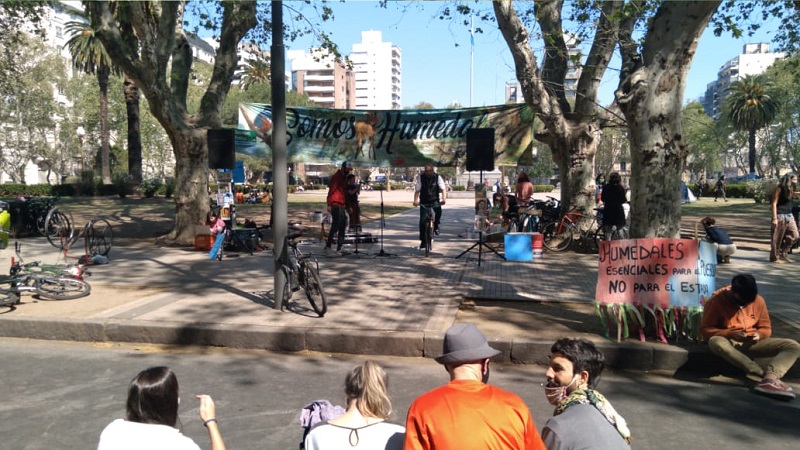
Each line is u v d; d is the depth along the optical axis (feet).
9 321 24.89
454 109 48.98
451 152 49.75
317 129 50.29
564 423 8.72
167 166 250.98
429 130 49.75
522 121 48.44
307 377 20.13
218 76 49.21
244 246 45.60
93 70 140.97
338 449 8.50
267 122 50.26
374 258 42.14
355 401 8.96
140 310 26.66
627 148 211.61
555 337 22.43
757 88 197.47
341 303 28.04
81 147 167.63
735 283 19.56
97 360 21.85
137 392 8.38
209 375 20.30
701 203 121.90
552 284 32.42
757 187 120.78
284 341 23.30
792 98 176.04
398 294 29.91
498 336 22.49
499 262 40.34
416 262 40.32
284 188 26.78
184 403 17.71
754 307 19.77
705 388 19.27
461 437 8.02
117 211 83.35
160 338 24.09
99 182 137.28
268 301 28.73
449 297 29.12
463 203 122.52
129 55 44.11
